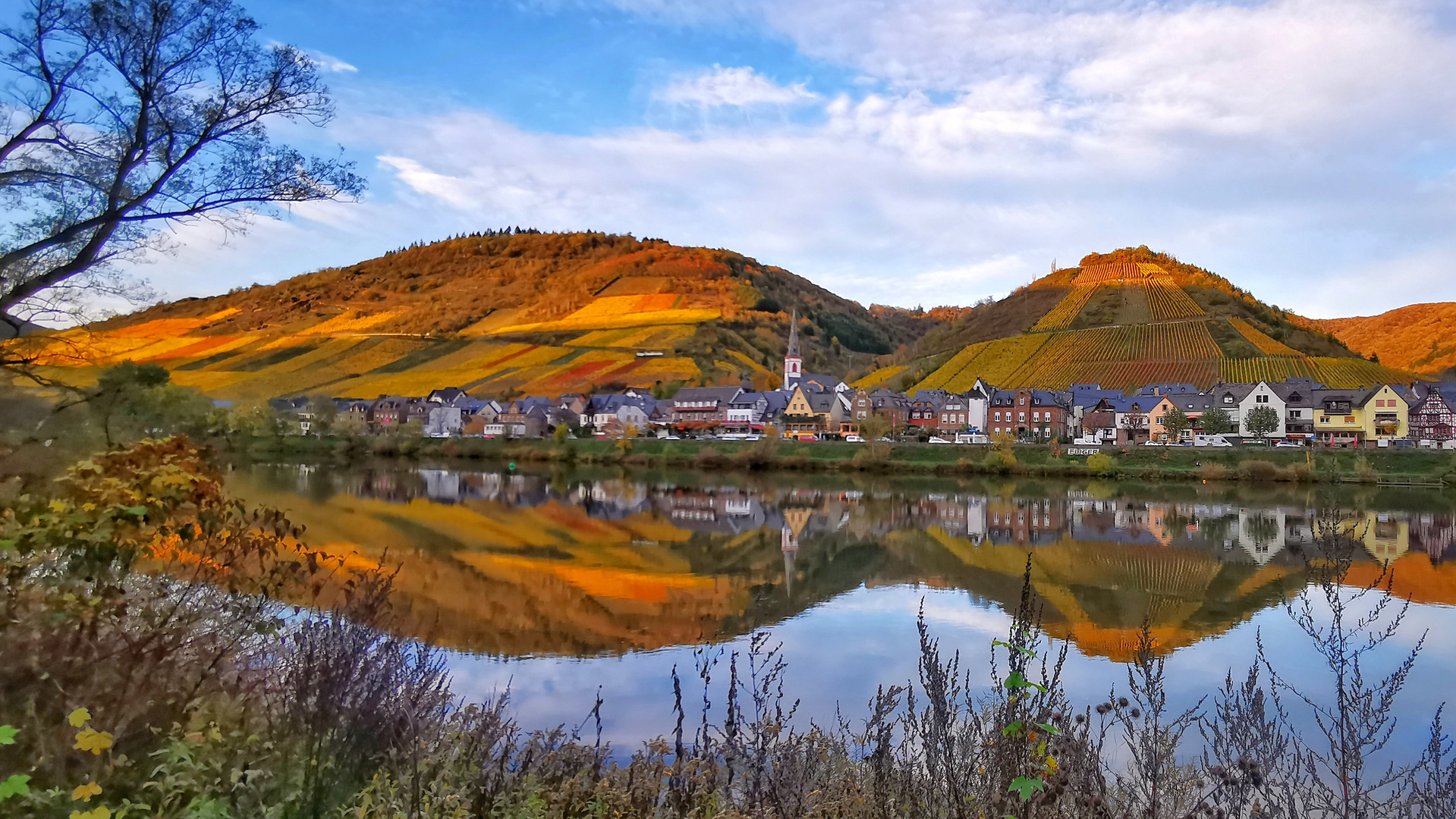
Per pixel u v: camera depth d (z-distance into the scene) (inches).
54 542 319.0
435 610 1107.3
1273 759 371.6
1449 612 1169.4
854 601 1254.3
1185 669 890.7
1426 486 3299.7
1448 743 650.8
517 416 6082.7
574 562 1545.3
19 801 254.4
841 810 363.3
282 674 381.7
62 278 490.3
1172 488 3341.5
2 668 288.4
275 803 293.6
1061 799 337.4
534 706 740.7
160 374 1098.7
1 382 483.8
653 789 381.1
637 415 6082.7
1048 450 4092.0
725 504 2691.9
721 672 863.1
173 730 299.3
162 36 495.8
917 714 689.6
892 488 3341.5
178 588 411.8
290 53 534.3
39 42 478.9
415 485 3097.9
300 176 553.0
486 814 327.0
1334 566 370.3
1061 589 1352.1
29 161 491.5
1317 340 7618.1
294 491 2684.5
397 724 330.0
